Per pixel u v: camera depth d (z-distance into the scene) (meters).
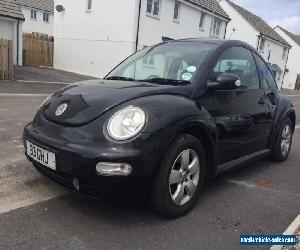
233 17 37.53
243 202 4.26
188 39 4.89
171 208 3.56
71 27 25.94
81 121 3.39
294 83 48.53
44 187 4.18
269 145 5.66
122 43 22.41
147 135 3.22
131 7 21.70
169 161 3.40
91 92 3.74
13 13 21.73
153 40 23.22
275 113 5.55
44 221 3.43
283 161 6.19
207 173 4.14
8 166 4.79
